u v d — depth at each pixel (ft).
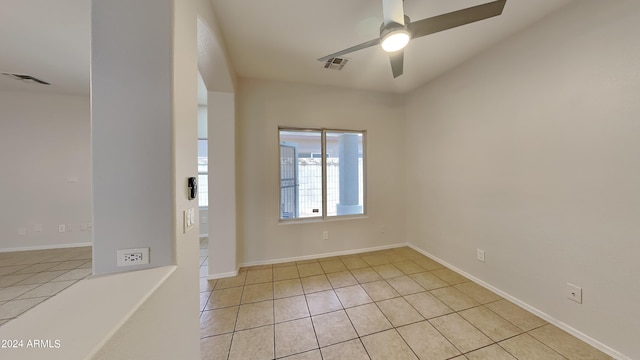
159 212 3.07
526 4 5.30
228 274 8.36
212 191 8.27
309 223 10.04
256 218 9.39
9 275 8.45
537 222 5.95
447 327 5.63
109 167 2.95
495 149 7.04
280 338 5.32
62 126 11.46
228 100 8.32
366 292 7.28
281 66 8.32
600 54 4.74
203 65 6.66
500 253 6.96
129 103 2.98
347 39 6.72
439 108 9.29
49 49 7.37
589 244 4.96
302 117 9.84
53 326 1.89
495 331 5.47
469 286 7.60
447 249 9.06
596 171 4.83
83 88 10.68
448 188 8.95
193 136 3.86
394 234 11.34
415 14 5.73
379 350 4.95
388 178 11.21
